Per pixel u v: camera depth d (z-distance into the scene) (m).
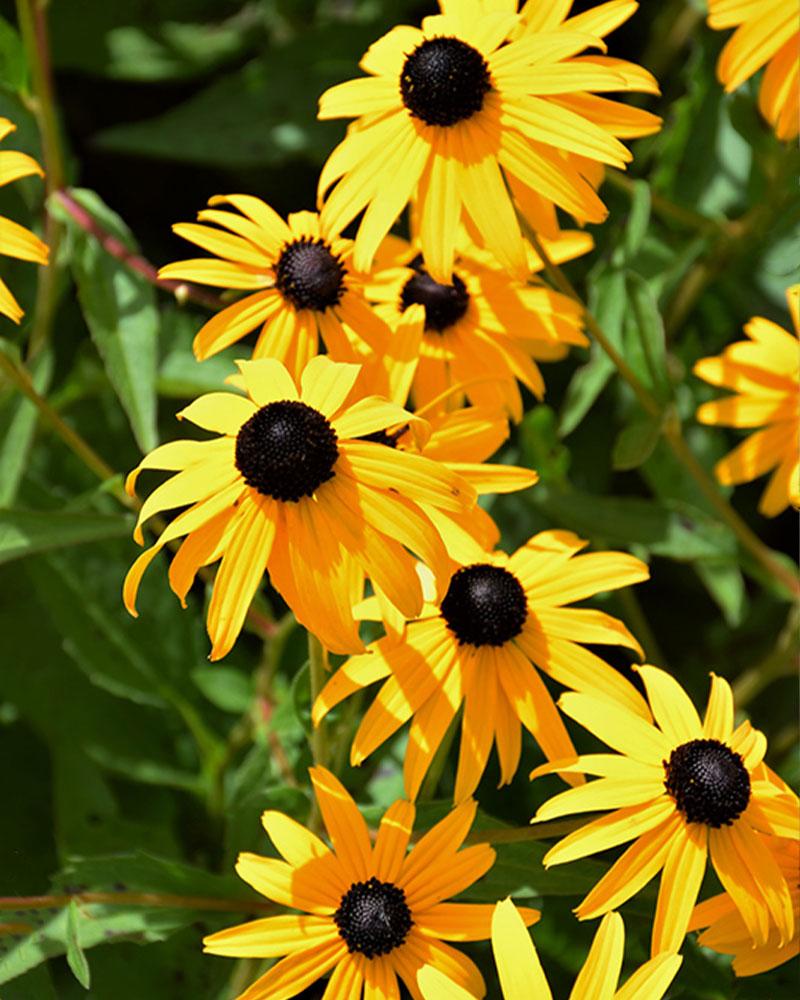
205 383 0.86
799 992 0.76
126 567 0.85
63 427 0.80
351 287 0.76
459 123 0.74
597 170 0.76
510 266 0.74
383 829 0.72
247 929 0.72
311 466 0.70
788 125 0.76
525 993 0.69
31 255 0.75
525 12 0.76
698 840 0.72
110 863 0.77
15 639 0.87
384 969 0.72
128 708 0.87
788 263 0.87
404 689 0.74
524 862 0.75
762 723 0.88
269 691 0.84
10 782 0.88
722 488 0.88
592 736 0.83
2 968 0.75
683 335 0.91
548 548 0.76
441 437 0.74
